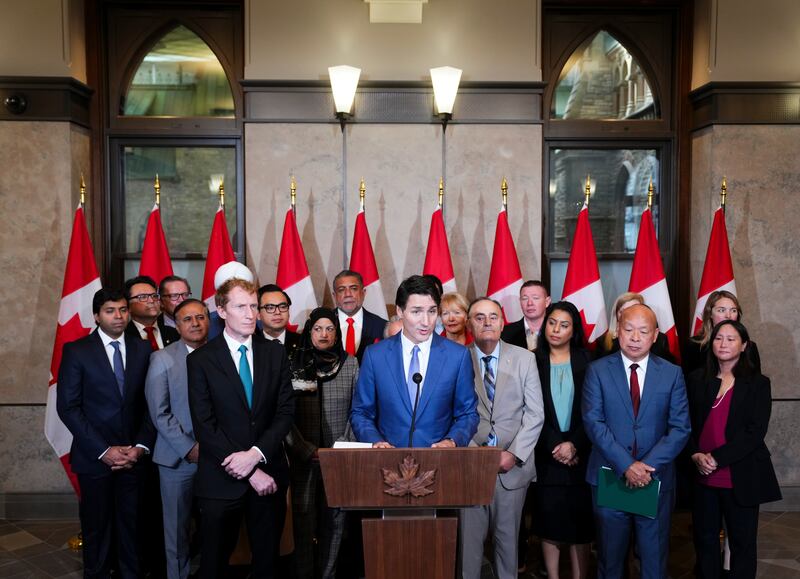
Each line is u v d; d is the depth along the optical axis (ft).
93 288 13.48
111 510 10.52
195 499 10.59
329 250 15.06
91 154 15.30
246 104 15.02
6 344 14.25
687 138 15.84
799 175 14.84
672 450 9.30
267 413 9.39
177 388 10.32
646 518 9.39
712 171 14.84
